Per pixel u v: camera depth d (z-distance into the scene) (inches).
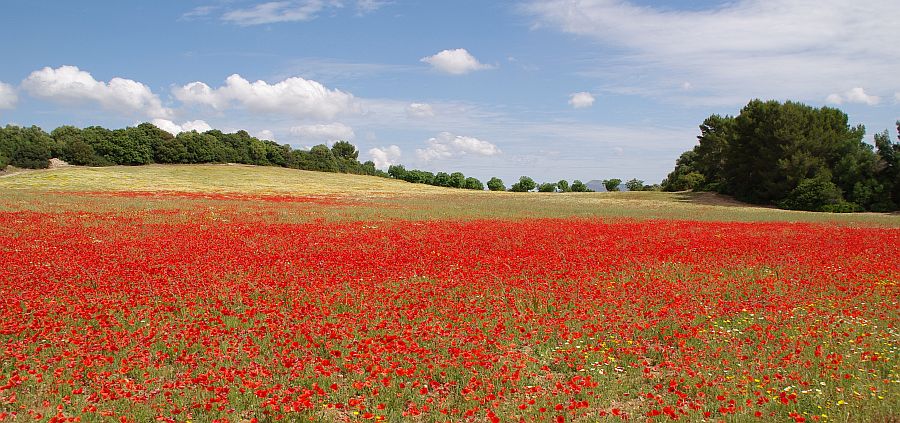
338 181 3590.1
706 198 2810.0
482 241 941.8
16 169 3316.9
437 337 429.7
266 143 4704.7
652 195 2950.3
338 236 1002.1
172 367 375.9
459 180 4628.4
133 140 3954.2
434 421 299.9
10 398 318.0
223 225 1153.4
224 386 335.3
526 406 309.0
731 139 2881.4
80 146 3745.1
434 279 641.6
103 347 399.5
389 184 3668.8
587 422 295.3
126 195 1993.1
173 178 3107.8
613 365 381.7
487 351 407.8
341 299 548.1
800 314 504.7
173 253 781.3
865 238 1048.2
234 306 527.5
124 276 624.1
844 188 2490.2
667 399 324.2
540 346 418.6
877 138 2469.2
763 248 889.5
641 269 703.7
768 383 344.2
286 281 614.5
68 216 1210.6
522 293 575.2
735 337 439.2
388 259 752.3
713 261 765.3
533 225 1242.6
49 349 400.2
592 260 749.9
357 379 353.4
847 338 432.5
